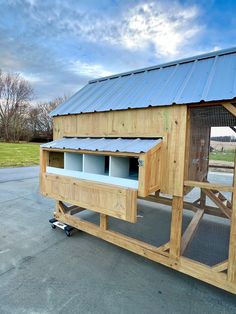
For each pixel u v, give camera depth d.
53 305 1.89
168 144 2.22
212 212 3.89
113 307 1.89
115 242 2.79
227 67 2.26
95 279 2.28
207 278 2.08
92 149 2.39
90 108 2.90
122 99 2.70
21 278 2.26
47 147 3.01
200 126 2.73
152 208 4.86
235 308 1.92
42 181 3.22
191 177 2.46
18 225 3.74
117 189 2.28
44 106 29.89
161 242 3.21
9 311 1.81
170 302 1.98
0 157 13.29
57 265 2.53
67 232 3.30
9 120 27.62
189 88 2.20
